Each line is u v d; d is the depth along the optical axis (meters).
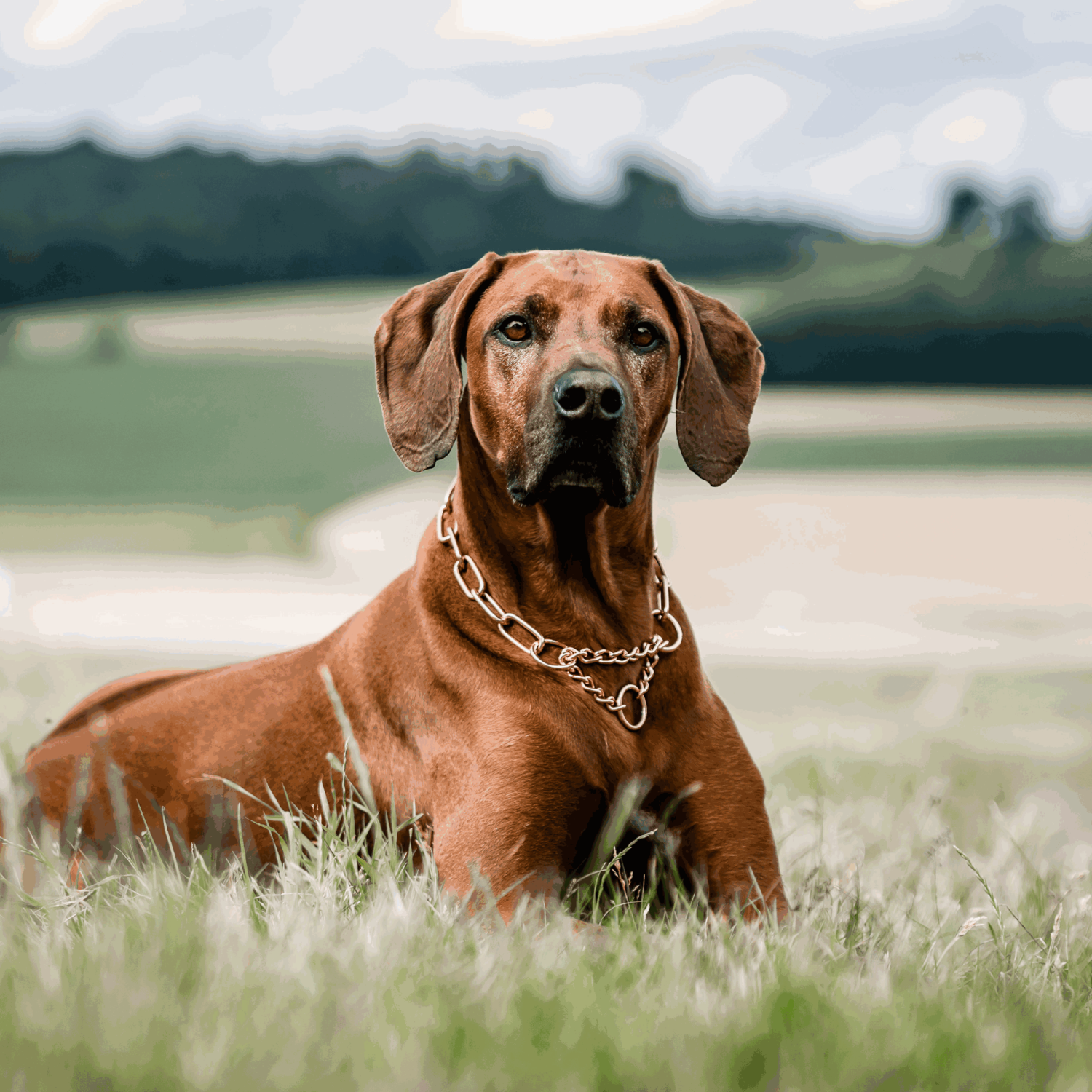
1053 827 5.81
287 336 75.12
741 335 4.18
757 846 3.69
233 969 2.56
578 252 3.90
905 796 5.95
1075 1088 2.27
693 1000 2.60
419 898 3.13
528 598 3.68
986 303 73.88
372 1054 2.22
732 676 11.64
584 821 3.58
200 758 4.05
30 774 4.26
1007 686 10.65
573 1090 2.13
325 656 4.02
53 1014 2.33
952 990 2.77
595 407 3.46
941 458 38.44
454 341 3.85
